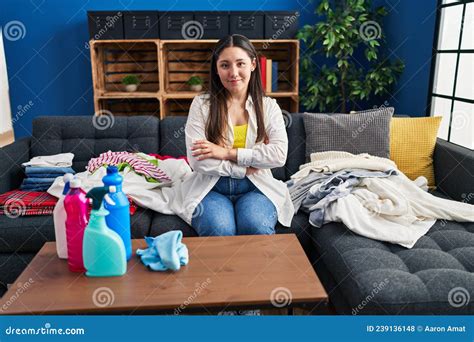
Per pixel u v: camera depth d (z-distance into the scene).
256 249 1.42
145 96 3.48
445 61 2.93
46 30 3.71
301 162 2.39
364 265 1.46
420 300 1.31
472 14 2.64
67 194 1.29
